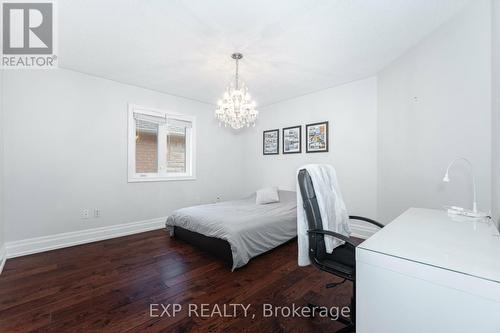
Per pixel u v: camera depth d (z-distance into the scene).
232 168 4.67
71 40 2.12
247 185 4.77
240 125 2.69
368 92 3.02
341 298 1.72
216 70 2.80
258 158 4.55
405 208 2.45
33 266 2.22
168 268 2.19
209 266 2.24
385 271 0.85
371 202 3.01
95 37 2.08
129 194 3.30
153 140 3.66
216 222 2.40
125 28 1.94
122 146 3.24
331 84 3.29
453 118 1.88
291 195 3.69
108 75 2.96
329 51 2.35
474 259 0.80
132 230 3.32
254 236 2.34
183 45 2.21
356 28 1.96
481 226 1.24
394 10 1.73
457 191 1.86
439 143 2.02
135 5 1.65
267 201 3.49
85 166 2.92
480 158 1.67
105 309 1.57
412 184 2.35
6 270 2.13
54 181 2.70
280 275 2.07
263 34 2.03
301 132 3.82
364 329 0.90
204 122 4.22
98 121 3.02
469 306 0.69
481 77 1.65
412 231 1.15
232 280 1.97
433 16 1.83
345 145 3.27
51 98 2.67
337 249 1.51
